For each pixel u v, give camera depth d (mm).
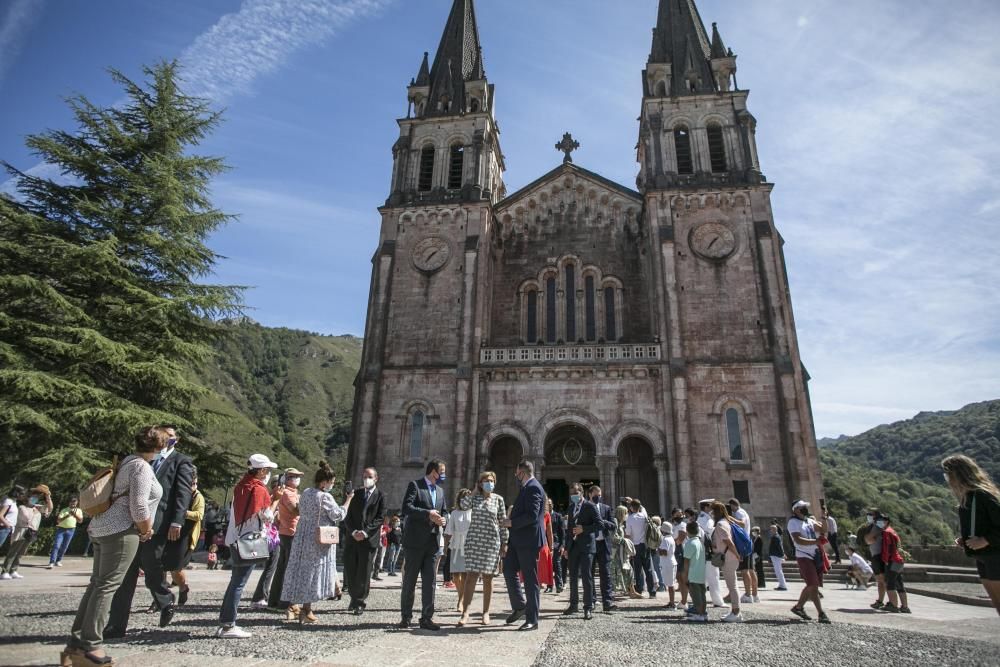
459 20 48812
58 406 24938
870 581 23969
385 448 33938
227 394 149000
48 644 7699
